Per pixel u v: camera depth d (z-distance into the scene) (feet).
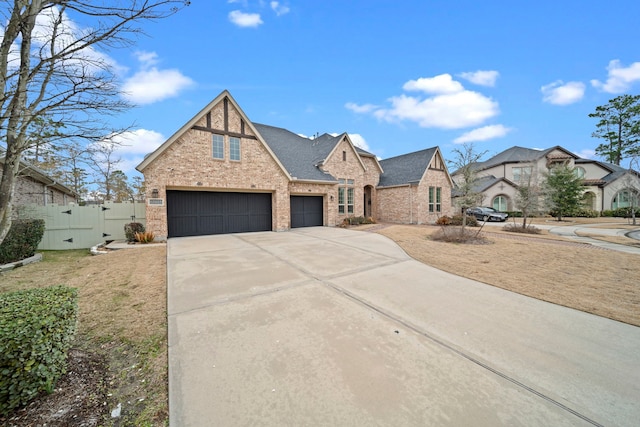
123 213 37.24
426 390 7.75
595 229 55.31
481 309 13.88
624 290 16.93
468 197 40.47
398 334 11.13
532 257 26.55
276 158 46.83
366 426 6.43
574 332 11.50
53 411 6.99
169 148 37.35
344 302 14.52
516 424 6.56
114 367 9.06
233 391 7.68
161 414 7.00
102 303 14.52
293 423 6.53
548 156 98.94
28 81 9.90
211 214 42.75
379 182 76.64
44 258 26.89
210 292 15.94
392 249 29.84
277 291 16.14
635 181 65.62
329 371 8.60
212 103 40.40
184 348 9.94
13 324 6.83
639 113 107.86
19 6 8.97
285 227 48.62
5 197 9.65
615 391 7.84
